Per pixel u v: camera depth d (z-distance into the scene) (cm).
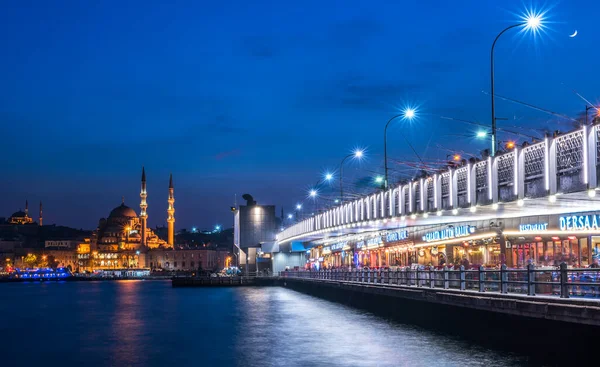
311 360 3950
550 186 3431
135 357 4400
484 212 4794
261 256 15300
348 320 5816
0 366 4244
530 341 3341
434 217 5506
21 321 7544
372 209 6706
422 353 3841
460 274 4141
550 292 3319
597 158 3091
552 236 4844
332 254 11844
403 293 5031
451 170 4631
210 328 5978
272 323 6091
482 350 3791
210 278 15738
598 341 2798
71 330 6316
